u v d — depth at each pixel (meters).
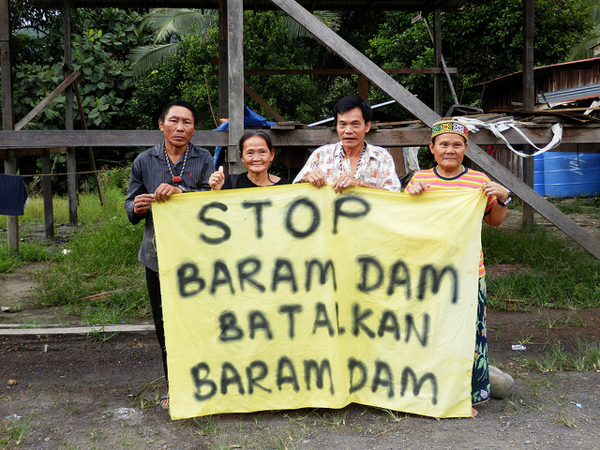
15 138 6.50
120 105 19.39
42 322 5.19
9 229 8.28
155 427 3.19
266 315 3.27
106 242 8.23
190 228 3.26
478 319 3.31
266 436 3.02
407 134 6.93
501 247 8.07
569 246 8.39
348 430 3.07
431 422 3.16
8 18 7.89
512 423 3.13
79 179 19.06
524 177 10.22
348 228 3.31
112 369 4.21
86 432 3.13
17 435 3.06
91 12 19.47
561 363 4.06
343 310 3.32
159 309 3.44
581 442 2.91
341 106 3.45
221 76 9.77
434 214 3.26
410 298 3.27
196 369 3.23
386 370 3.28
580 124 6.87
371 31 18.97
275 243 3.29
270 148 3.49
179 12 17.56
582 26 15.56
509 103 15.98
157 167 3.39
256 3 10.40
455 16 15.11
